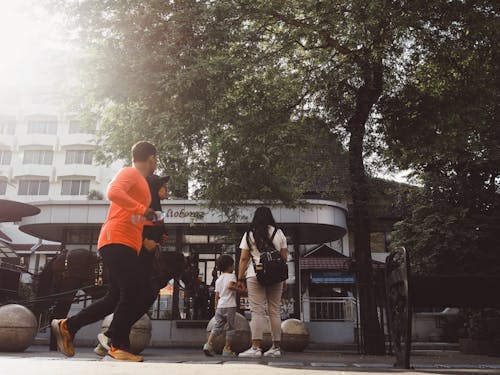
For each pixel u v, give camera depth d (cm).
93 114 1136
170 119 923
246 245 583
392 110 1181
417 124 1152
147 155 404
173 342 1527
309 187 1245
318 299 1870
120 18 916
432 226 1397
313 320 1825
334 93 1137
